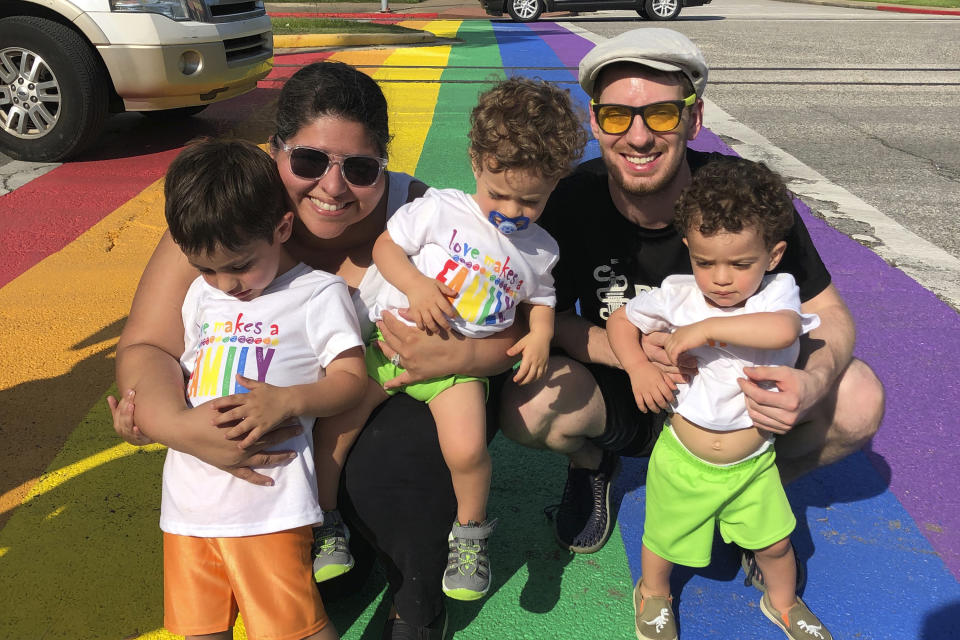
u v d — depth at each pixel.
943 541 2.59
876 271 4.57
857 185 6.06
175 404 1.89
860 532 2.62
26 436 2.97
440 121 7.30
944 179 6.25
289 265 2.08
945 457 3.00
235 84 6.77
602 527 2.55
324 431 2.10
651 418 2.57
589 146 6.54
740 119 8.03
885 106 8.78
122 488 2.72
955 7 23.92
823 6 25.28
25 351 3.54
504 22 17.73
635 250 2.39
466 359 2.07
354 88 1.96
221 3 6.58
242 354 1.94
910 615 2.29
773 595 2.26
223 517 1.85
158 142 6.77
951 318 4.04
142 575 2.36
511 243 2.11
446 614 2.17
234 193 1.83
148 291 2.09
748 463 2.07
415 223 2.11
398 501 2.07
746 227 1.91
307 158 1.94
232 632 2.05
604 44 2.23
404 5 24.47
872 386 2.30
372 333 2.24
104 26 5.96
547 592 2.37
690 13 21.11
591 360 2.38
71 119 6.01
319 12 21.02
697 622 2.28
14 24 5.86
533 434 2.33
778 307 2.00
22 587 2.29
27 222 5.02
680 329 2.05
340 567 2.02
